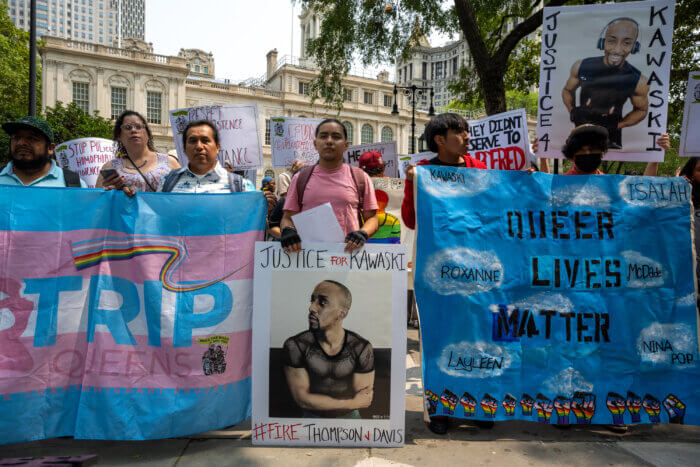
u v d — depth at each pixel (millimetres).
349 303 2461
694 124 3193
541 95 3035
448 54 115312
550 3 8188
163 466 2219
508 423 2771
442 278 2623
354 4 10633
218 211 2535
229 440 2508
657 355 2682
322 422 2426
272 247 2467
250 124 4711
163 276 2461
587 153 2814
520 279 2672
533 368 2629
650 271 2738
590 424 2775
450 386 2576
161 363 2412
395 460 2297
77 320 2428
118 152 3455
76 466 2102
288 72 38938
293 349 2443
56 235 2422
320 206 2465
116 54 32406
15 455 2328
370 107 42906
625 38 2926
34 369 2346
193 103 35812
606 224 2752
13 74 25703
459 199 2691
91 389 2375
